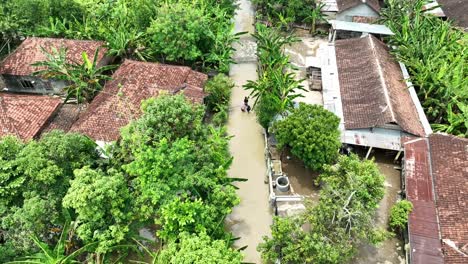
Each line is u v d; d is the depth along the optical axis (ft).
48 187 75.15
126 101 102.01
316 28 158.51
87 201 67.82
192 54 122.01
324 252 69.31
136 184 77.92
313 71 130.31
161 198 74.49
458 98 103.35
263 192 98.12
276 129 96.58
